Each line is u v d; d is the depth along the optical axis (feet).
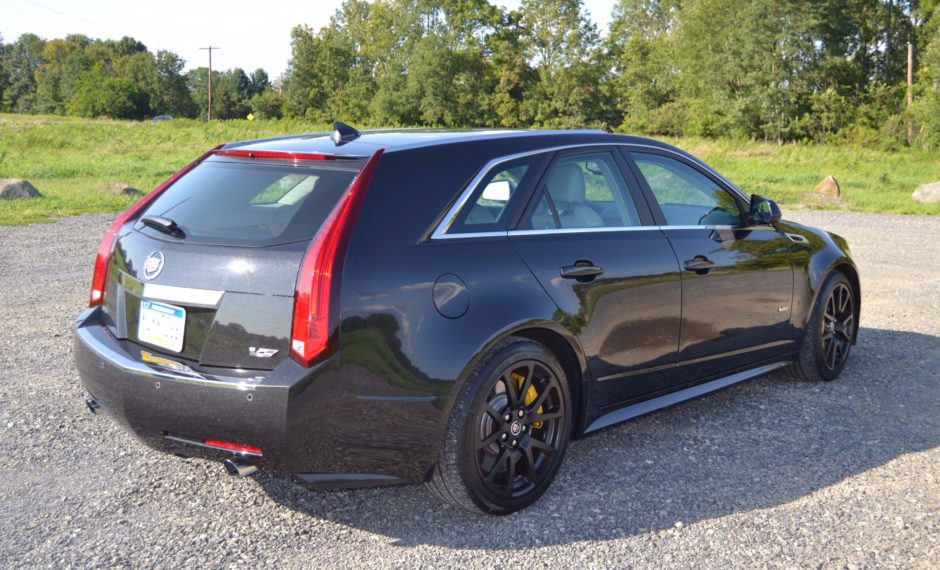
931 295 24.52
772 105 187.73
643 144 12.77
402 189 9.52
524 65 282.56
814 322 15.19
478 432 9.58
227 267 8.93
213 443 8.90
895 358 17.52
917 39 203.10
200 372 8.87
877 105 178.70
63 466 11.46
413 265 9.14
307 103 331.36
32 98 530.27
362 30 339.36
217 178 10.30
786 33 185.06
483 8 289.53
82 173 70.95
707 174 13.71
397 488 10.96
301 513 10.18
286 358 8.58
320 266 8.55
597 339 11.02
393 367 8.87
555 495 10.71
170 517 10.01
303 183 9.59
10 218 40.22
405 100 288.51
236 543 9.37
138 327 9.67
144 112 437.99
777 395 14.97
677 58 245.24
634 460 11.88
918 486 10.97
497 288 9.77
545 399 10.59
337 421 8.70
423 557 9.06
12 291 23.57
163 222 9.65
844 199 61.77
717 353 13.17
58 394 14.47
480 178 10.23
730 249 13.19
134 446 12.25
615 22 312.91
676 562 8.95
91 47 539.70
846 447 12.40
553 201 11.01
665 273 11.92
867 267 30.09
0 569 8.69
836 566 8.87
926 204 59.11
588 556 9.09
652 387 12.25
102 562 8.88
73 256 29.91
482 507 9.82
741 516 10.08
